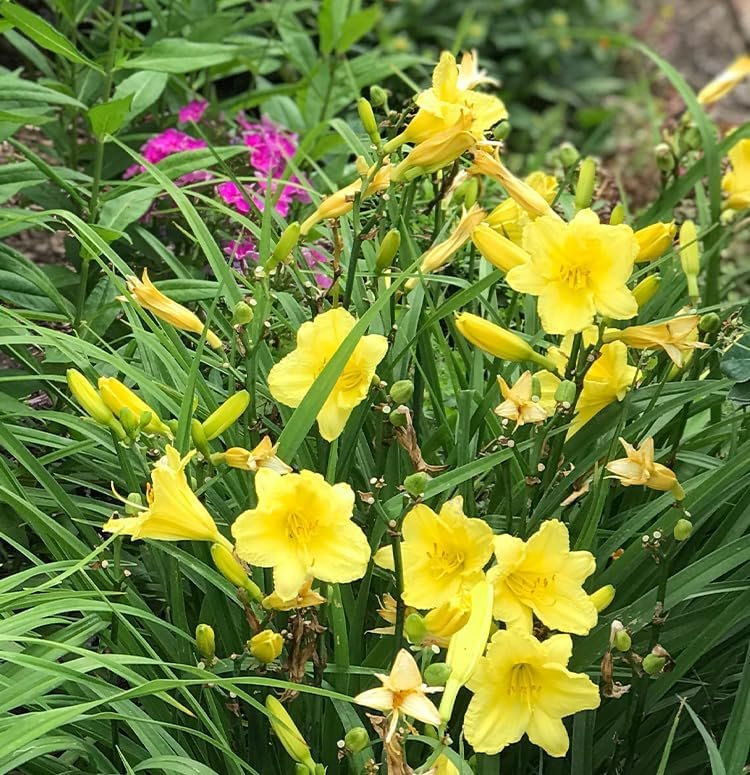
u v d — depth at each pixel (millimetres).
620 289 625
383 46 1957
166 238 1137
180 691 654
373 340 623
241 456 597
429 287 845
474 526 588
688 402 747
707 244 1064
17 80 944
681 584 669
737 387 763
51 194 1040
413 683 511
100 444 780
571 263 634
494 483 792
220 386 822
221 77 1488
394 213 802
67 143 1223
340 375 616
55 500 703
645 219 1057
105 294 962
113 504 796
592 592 702
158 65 1034
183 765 585
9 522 789
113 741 617
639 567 712
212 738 623
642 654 697
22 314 818
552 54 2645
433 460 766
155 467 570
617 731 701
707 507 715
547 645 579
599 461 705
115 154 1188
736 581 703
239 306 626
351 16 1315
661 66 1111
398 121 742
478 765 636
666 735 708
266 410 778
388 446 740
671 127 1744
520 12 2611
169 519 574
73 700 646
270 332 775
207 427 609
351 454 694
